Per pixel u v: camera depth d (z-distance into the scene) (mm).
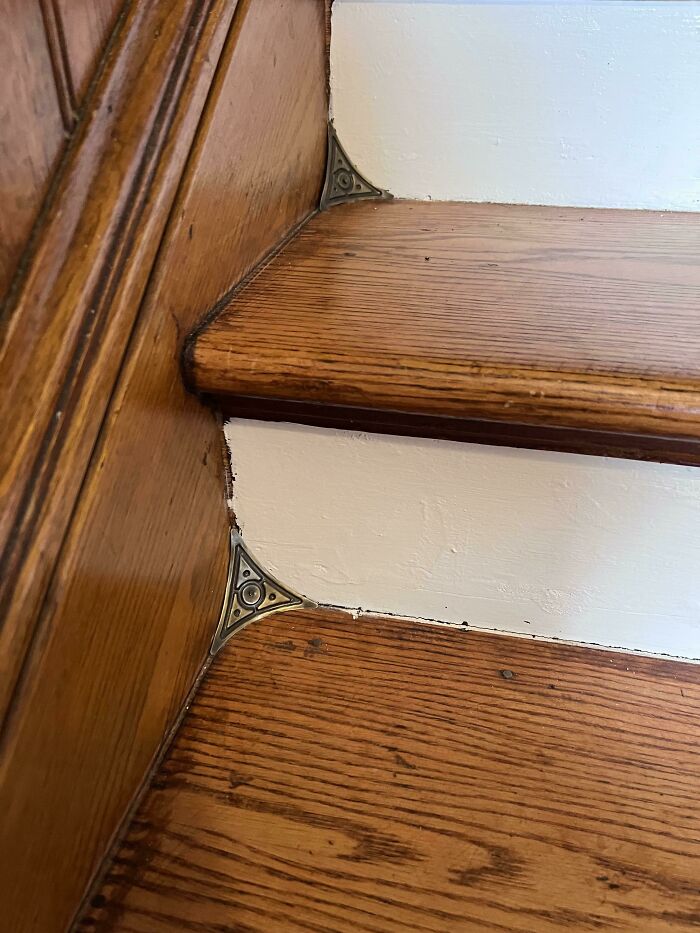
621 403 393
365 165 737
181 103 434
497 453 471
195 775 478
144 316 403
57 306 366
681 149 679
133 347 396
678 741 493
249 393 451
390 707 517
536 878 420
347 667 545
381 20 662
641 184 704
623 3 622
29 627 336
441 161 726
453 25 656
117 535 404
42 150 371
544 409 403
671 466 449
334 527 544
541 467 471
